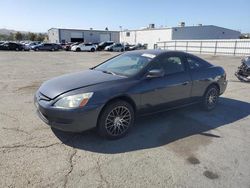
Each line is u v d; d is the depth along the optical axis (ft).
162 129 13.99
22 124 13.88
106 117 11.89
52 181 8.71
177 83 14.76
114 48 128.67
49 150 10.94
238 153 11.34
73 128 11.17
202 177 9.33
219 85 18.07
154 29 160.35
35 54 89.97
